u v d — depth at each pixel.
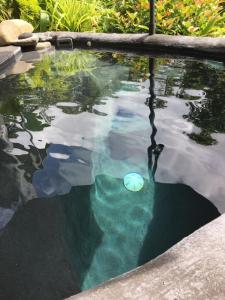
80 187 2.26
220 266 1.32
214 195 2.12
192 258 1.37
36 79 4.40
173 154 2.58
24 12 6.97
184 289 1.22
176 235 1.84
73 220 1.97
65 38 6.27
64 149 2.70
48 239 1.83
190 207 2.03
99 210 2.05
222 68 4.64
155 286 1.24
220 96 3.60
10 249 1.77
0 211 2.05
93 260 1.69
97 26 7.03
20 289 1.53
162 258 1.38
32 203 2.12
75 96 3.77
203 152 2.57
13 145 2.76
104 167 2.46
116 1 7.17
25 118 3.24
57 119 3.20
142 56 5.44
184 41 5.38
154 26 5.73
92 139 2.84
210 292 1.21
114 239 1.84
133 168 2.44
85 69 4.82
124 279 1.28
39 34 6.46
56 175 2.38
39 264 1.66
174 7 6.39
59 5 7.11
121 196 2.17
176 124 3.03
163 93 3.76
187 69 4.65
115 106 3.46
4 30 5.91
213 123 3.01
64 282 1.57
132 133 2.91
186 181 2.27
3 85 4.21
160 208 2.05
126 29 6.60
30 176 2.37
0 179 2.34
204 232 1.51
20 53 5.73
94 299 1.20
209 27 6.30
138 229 1.90
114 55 5.57
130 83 4.14
